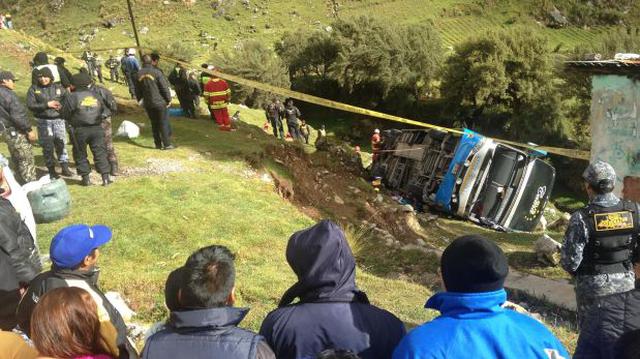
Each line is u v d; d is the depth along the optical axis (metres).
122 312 6.22
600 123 9.23
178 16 76.38
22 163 9.27
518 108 47.66
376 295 7.76
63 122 10.36
